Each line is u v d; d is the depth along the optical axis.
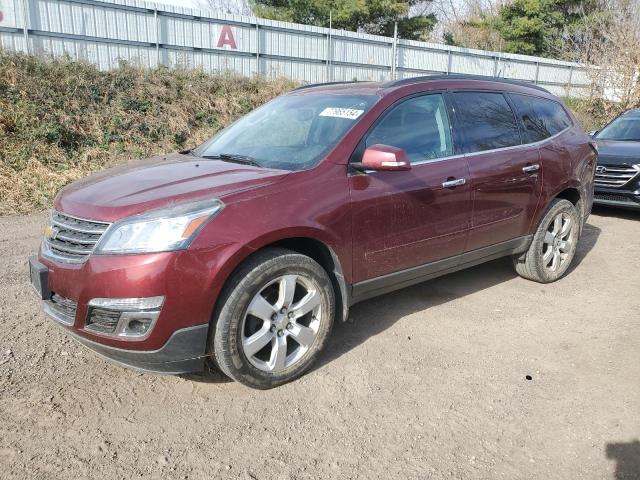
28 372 3.29
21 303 4.29
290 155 3.58
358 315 4.28
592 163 5.47
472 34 34.56
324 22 24.72
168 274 2.72
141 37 14.86
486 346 3.81
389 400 3.12
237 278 2.94
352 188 3.40
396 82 4.04
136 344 2.78
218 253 2.83
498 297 4.74
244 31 16.73
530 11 29.47
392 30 26.12
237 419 2.91
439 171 3.91
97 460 2.57
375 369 3.45
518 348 3.80
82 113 10.96
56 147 10.02
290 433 2.81
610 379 3.40
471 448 2.73
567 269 5.42
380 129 3.69
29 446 2.64
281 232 3.04
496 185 4.30
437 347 3.77
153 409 2.98
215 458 2.61
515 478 2.53
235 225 2.90
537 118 4.96
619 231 7.30
